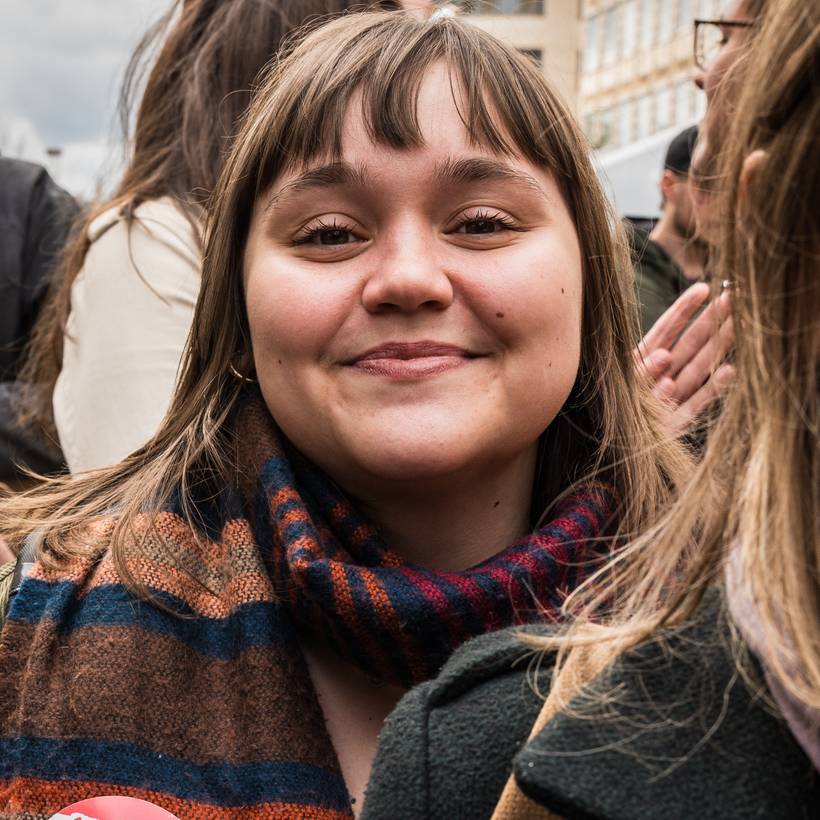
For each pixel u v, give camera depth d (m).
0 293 2.71
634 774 0.92
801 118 0.90
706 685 0.94
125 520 1.40
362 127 1.32
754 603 0.91
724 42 2.24
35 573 1.37
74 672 1.27
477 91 1.34
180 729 1.27
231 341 1.49
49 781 1.22
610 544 1.46
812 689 0.87
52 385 2.26
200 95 2.12
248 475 1.44
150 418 1.94
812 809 0.89
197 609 1.35
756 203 0.93
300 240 1.35
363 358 1.32
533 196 1.36
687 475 1.55
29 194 2.77
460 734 1.07
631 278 1.66
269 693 1.29
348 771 1.34
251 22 2.13
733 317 1.00
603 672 0.98
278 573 1.36
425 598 1.27
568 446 1.54
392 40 1.37
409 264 1.29
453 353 1.32
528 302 1.32
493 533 1.45
